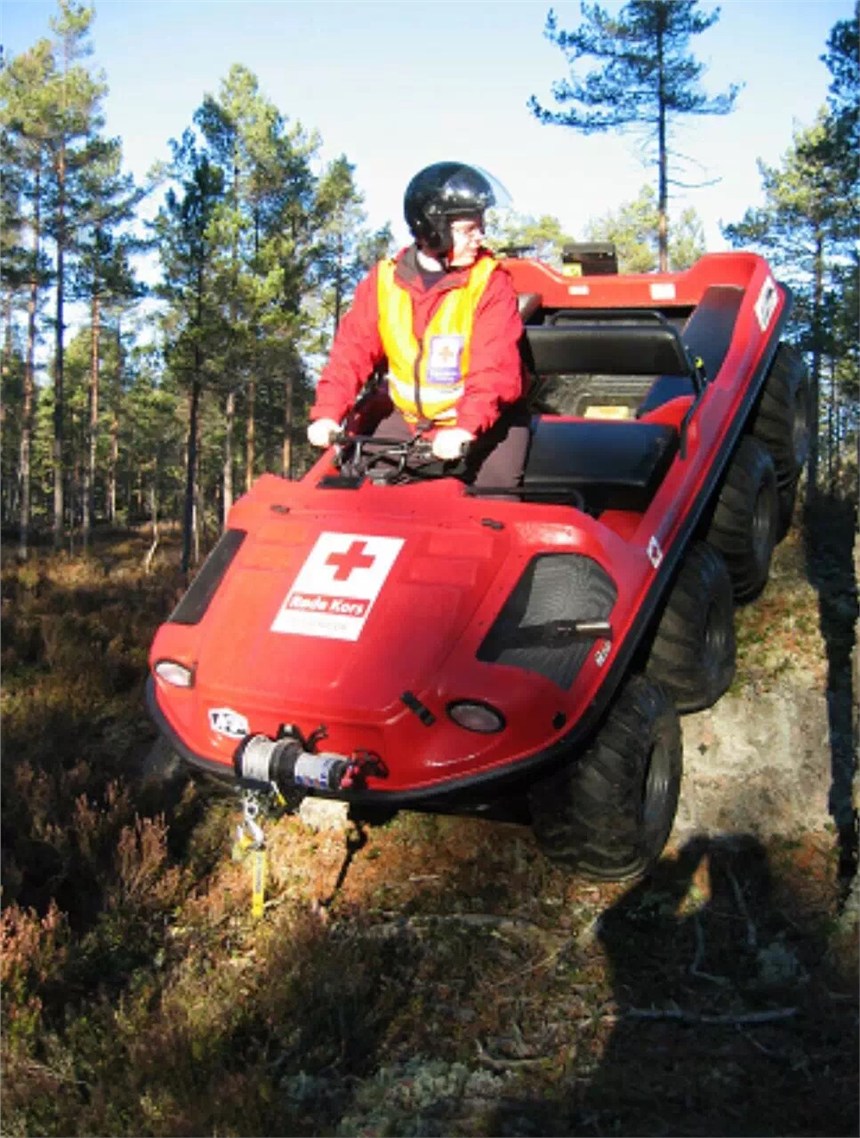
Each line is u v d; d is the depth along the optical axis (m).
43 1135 3.84
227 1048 4.12
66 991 4.64
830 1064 3.92
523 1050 4.08
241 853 5.38
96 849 5.66
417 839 5.34
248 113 34.09
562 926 4.71
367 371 5.36
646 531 4.93
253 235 35.00
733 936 4.58
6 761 6.94
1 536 41.78
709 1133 3.63
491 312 4.96
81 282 35.31
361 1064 4.08
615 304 7.16
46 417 59.00
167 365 28.39
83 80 34.38
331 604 4.54
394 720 4.19
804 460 7.06
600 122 26.02
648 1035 4.11
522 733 4.20
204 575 4.92
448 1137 3.69
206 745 4.57
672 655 5.15
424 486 4.82
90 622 10.45
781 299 6.98
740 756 5.35
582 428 5.50
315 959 4.44
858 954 4.32
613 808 4.37
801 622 6.11
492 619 4.39
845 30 23.19
